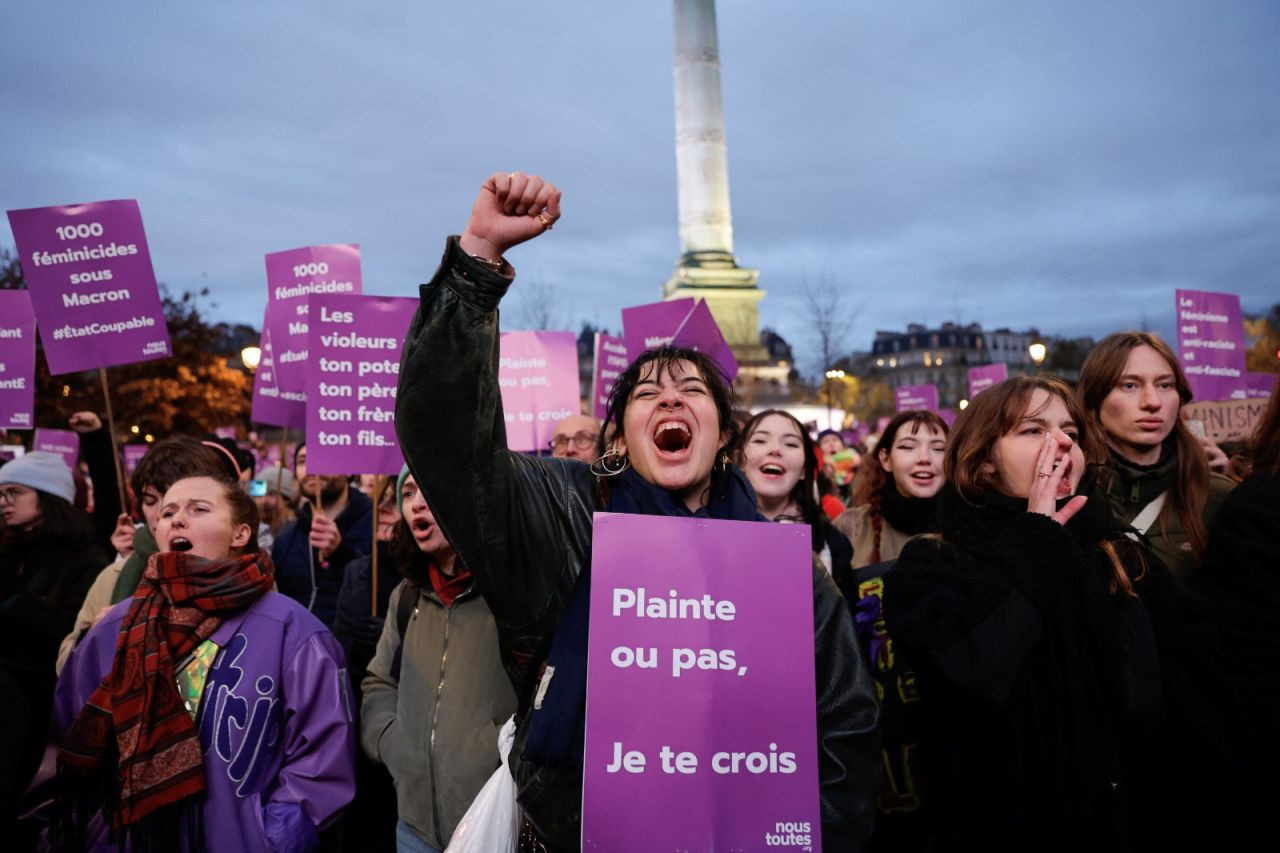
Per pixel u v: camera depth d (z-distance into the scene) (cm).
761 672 176
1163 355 300
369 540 488
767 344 6769
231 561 261
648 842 166
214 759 243
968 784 215
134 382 2548
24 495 412
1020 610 203
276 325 518
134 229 477
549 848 183
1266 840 217
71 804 243
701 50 3247
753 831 170
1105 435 307
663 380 205
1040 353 1136
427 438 179
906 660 225
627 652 173
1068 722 206
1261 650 219
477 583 191
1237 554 227
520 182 174
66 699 259
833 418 2748
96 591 383
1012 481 234
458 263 176
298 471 505
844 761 189
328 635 270
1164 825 215
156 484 351
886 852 287
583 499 205
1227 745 217
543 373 615
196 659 251
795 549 182
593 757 168
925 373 9494
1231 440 600
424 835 265
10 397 534
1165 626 226
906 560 230
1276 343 3425
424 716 274
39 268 465
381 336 430
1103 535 230
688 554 178
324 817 250
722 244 3281
